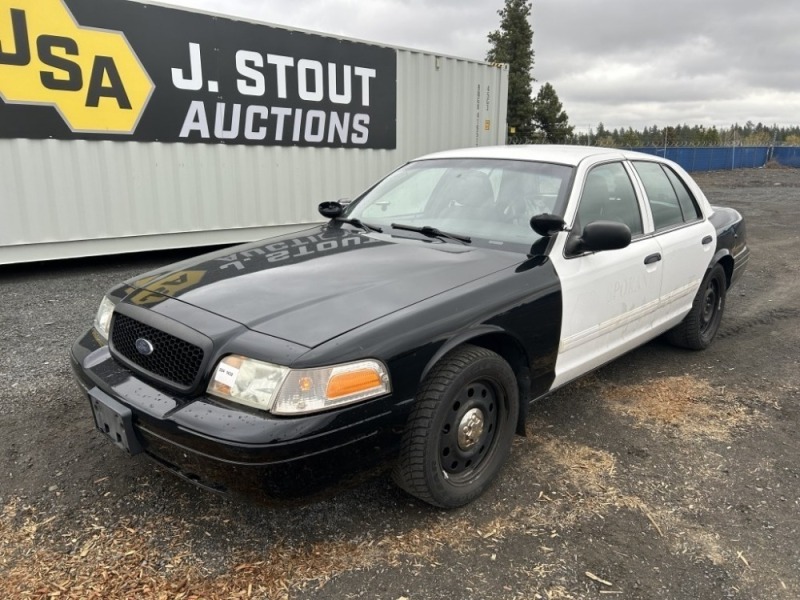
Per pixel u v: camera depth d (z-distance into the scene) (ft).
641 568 8.17
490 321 9.02
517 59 138.72
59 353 15.28
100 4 22.22
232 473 7.20
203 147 25.70
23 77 21.12
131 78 23.34
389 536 8.68
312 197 29.50
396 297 8.67
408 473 8.54
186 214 25.79
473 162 13.06
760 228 43.24
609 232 10.24
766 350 17.08
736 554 8.49
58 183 22.48
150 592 7.52
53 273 24.31
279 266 9.93
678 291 14.20
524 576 7.96
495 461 9.70
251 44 26.09
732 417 12.75
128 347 8.88
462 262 9.98
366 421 7.61
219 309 8.38
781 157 148.25
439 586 7.75
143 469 10.17
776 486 10.19
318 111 28.73
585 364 11.47
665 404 13.30
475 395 9.18
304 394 7.21
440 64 33.47
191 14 24.32
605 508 9.47
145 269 25.44
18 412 12.08
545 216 10.25
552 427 12.14
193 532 8.66
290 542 8.50
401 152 32.58
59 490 9.55
